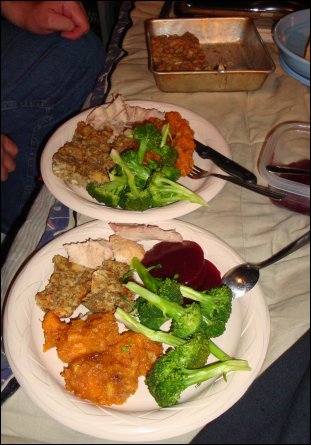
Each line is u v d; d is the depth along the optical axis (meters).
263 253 0.58
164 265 0.55
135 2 1.01
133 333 0.48
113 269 0.54
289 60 0.80
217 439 0.57
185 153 0.65
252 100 0.79
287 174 0.63
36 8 0.89
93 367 0.44
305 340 0.55
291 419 0.61
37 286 0.52
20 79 0.90
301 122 0.75
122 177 0.61
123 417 0.43
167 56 0.83
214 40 0.87
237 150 0.71
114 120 0.70
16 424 0.48
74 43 0.92
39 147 0.94
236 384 0.45
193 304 0.48
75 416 0.43
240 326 0.50
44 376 0.45
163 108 0.73
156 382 0.44
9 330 0.48
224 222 0.61
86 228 0.58
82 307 0.52
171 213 0.58
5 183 1.00
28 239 0.61
